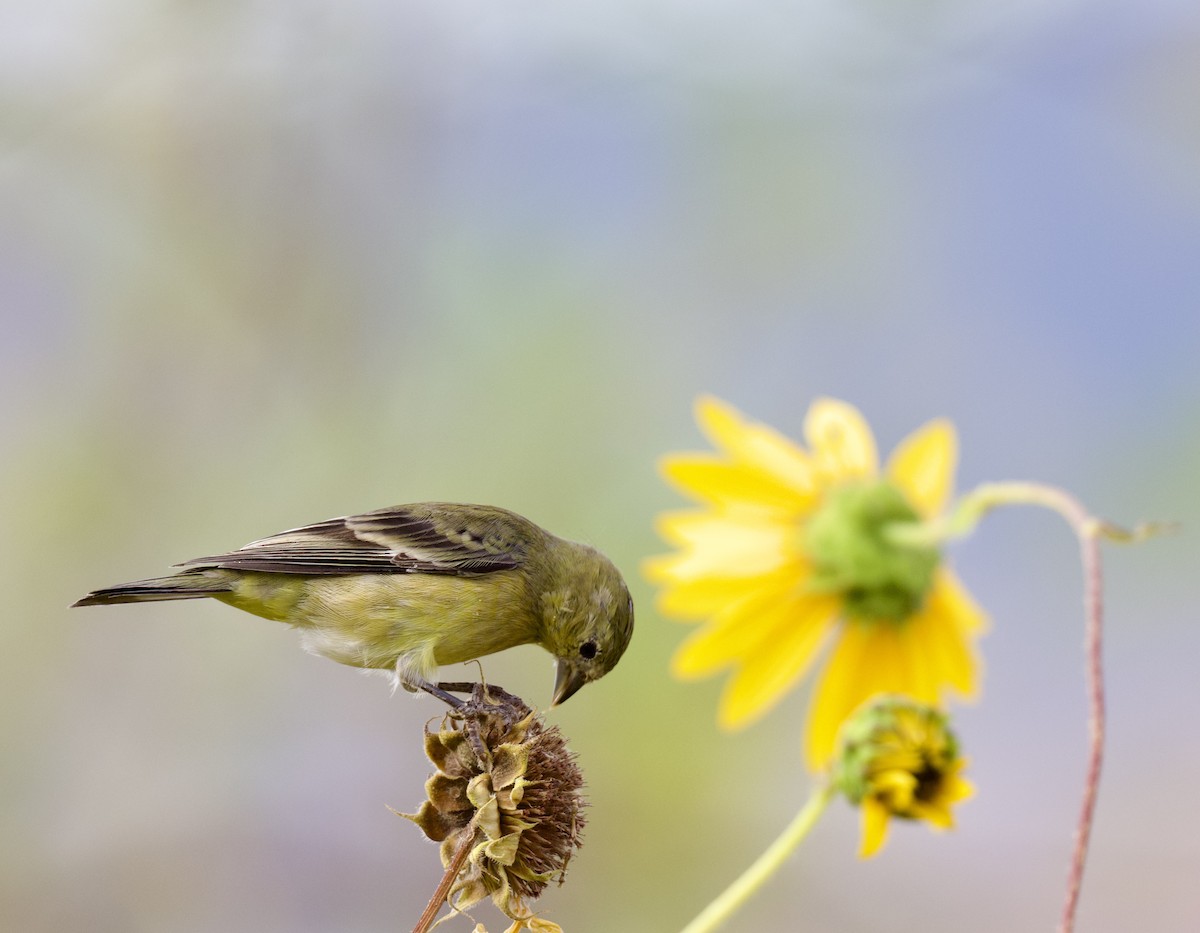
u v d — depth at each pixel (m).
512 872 3.05
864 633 3.02
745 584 3.02
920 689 3.02
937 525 3.01
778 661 3.02
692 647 3.02
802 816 3.00
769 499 3.02
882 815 2.99
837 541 3.02
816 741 3.02
